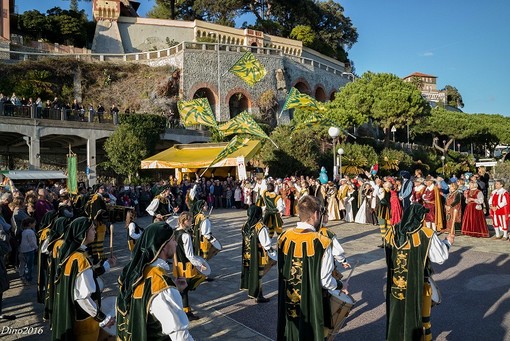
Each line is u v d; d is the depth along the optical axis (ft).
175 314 9.93
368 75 145.07
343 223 55.01
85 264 13.00
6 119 87.56
